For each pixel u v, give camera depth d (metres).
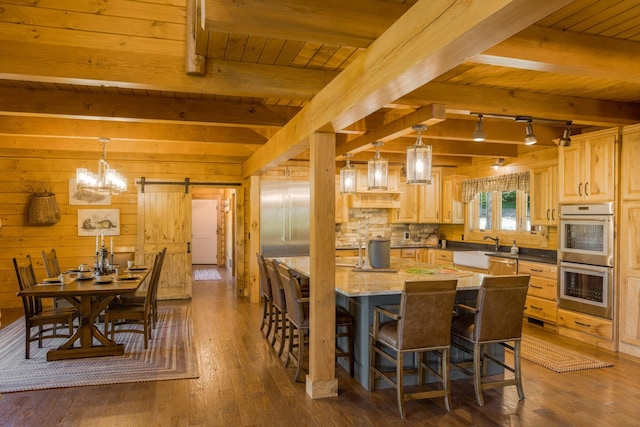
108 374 3.99
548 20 2.55
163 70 3.19
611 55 2.76
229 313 6.46
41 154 7.05
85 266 5.21
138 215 7.41
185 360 4.38
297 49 3.17
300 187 7.58
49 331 5.52
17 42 2.87
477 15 1.61
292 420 3.12
